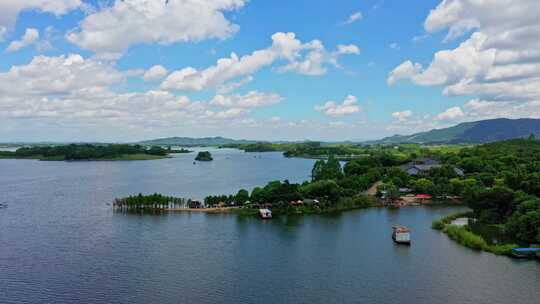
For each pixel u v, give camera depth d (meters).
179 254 126.31
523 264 115.38
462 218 175.00
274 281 104.81
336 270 112.25
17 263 118.06
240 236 147.75
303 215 186.50
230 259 121.50
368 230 156.50
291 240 142.12
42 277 107.44
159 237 146.50
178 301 93.50
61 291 98.75
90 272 110.88
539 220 129.12
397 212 192.62
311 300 94.12
